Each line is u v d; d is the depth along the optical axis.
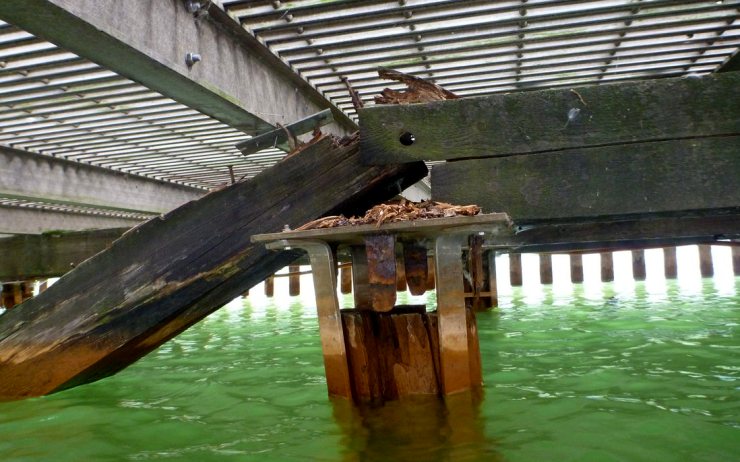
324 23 6.88
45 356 4.44
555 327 7.55
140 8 5.47
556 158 3.81
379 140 3.97
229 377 5.22
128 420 3.91
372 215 3.26
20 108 8.51
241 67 7.25
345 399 3.57
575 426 3.33
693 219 7.11
